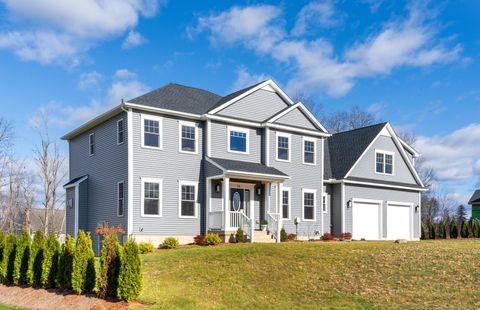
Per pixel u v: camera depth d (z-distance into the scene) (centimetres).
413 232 3494
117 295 1252
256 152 2784
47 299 1401
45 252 1523
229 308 1199
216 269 1570
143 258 1848
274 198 2772
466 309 1087
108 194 2559
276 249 1769
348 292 1277
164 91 2733
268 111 2866
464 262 1441
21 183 4625
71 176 3027
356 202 3197
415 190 3531
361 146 3319
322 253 1681
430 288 1247
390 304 1162
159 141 2475
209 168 2570
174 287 1404
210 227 2542
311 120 3017
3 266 1708
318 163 3027
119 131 2497
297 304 1216
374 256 1596
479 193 5028
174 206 2488
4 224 4425
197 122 2619
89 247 1385
